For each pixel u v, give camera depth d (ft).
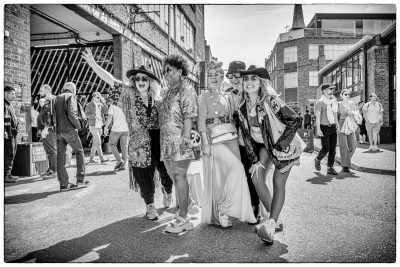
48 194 15.35
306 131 35.68
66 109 16.17
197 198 12.84
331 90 20.24
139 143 11.30
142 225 10.95
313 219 11.34
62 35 38.47
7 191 16.06
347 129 20.74
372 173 20.54
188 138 10.27
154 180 12.44
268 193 10.50
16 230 10.49
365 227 10.49
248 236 9.84
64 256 8.46
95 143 25.90
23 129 21.06
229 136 10.64
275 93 9.57
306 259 8.13
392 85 43.39
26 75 21.25
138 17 37.47
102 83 42.34
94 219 11.62
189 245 9.16
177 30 53.42
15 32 20.33
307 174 20.45
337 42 86.02
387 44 43.75
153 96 11.67
